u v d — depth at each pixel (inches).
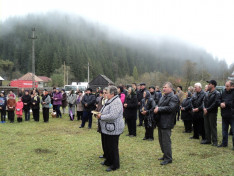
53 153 207.9
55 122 404.2
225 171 162.9
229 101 224.1
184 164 177.6
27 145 235.6
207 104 237.9
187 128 316.2
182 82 1557.6
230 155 201.9
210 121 239.1
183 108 305.7
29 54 3267.7
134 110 282.2
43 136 281.6
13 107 396.2
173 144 245.1
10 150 216.8
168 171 163.0
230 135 302.8
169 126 172.1
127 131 325.1
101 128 167.6
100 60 3742.6
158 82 1804.9
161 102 175.9
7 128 339.0
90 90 339.9
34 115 416.8
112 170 164.6
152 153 209.2
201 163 180.1
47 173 159.6
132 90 281.0
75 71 3056.1
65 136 281.7
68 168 169.6
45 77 2775.6
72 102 427.2
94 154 205.0
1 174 157.3
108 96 165.0
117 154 165.0
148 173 159.3
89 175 155.8
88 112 335.3
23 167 171.5
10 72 3120.1
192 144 244.8
